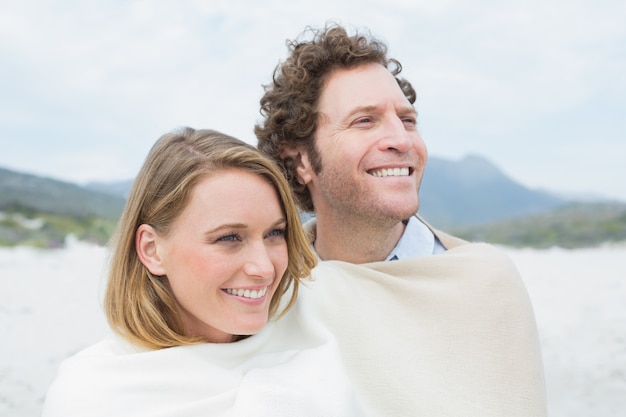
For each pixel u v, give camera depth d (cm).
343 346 195
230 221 166
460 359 194
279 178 176
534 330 203
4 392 512
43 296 842
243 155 171
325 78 216
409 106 215
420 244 229
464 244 226
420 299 203
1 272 1008
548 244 1650
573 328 762
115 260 181
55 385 172
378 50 223
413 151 214
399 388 189
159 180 173
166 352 172
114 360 171
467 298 201
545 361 639
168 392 167
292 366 175
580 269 1195
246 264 168
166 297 177
